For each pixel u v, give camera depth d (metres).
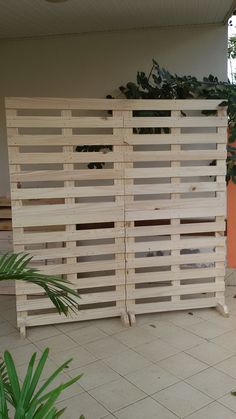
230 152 3.97
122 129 3.14
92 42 4.08
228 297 3.86
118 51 4.08
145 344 2.96
